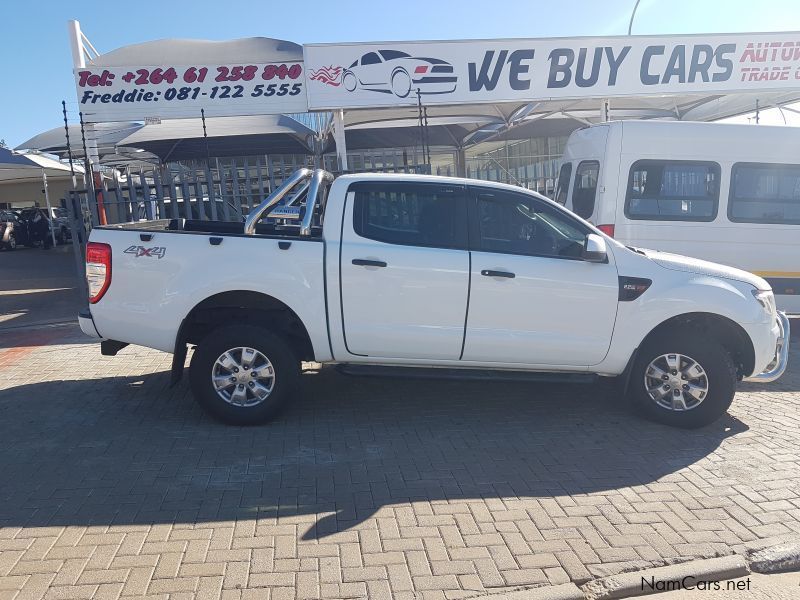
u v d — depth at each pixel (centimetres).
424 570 349
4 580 336
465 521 399
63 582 335
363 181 547
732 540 380
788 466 477
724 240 839
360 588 333
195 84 1063
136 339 547
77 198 1028
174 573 344
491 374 554
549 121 1762
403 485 448
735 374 555
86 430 549
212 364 543
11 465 479
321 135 1537
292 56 1109
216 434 539
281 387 546
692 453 504
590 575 347
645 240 835
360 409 605
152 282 539
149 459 489
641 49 1066
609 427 561
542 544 375
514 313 539
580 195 893
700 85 1081
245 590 330
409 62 1044
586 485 450
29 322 1058
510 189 556
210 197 1072
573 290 540
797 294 856
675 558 362
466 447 516
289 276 533
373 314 536
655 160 828
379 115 1445
